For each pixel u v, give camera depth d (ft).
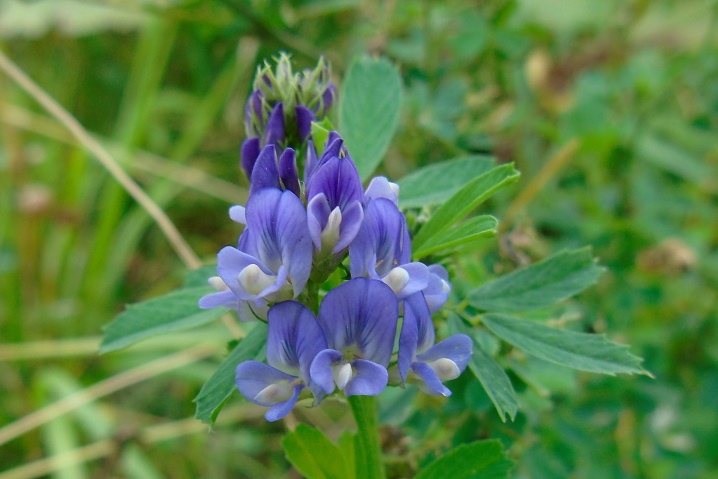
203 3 0.87
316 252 0.50
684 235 0.89
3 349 0.99
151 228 1.21
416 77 0.80
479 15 0.82
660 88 0.95
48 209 1.12
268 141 0.54
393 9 0.84
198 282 0.59
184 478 0.98
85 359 1.11
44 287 1.17
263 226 0.50
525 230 0.68
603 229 0.83
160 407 1.05
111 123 1.35
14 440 1.02
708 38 1.00
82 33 1.28
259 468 0.97
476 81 0.89
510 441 0.61
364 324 0.49
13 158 1.17
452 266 0.60
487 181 0.53
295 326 0.49
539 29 0.97
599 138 0.87
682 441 0.86
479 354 0.54
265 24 0.84
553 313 0.65
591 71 0.96
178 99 1.30
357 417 0.53
